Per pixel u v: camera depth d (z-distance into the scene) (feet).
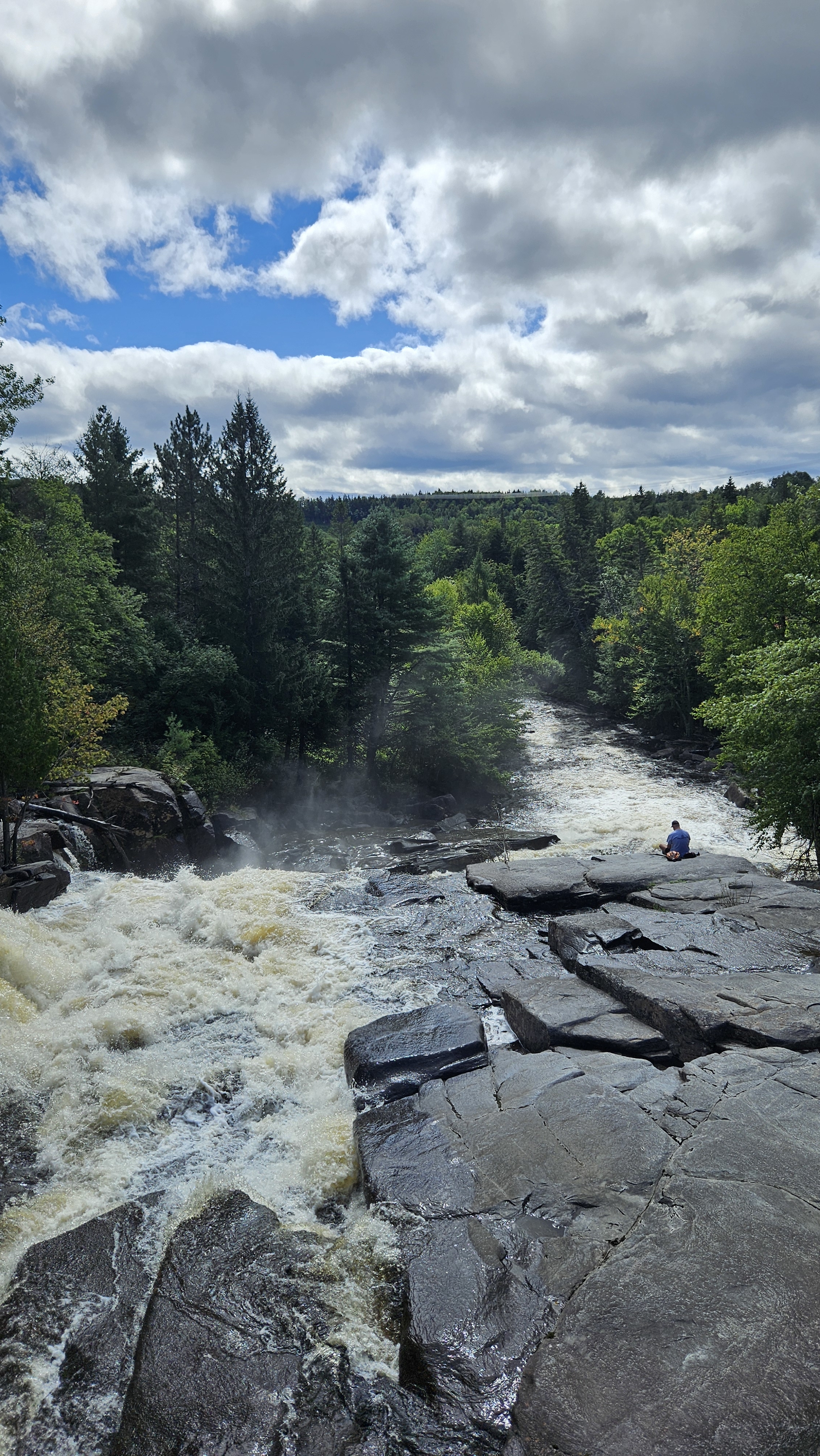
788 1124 23.84
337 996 40.19
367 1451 15.98
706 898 49.93
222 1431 16.62
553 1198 22.12
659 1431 14.61
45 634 81.87
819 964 38.27
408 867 71.82
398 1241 21.53
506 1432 15.83
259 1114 30.81
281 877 61.87
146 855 78.74
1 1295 21.40
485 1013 37.91
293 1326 19.35
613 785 127.85
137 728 115.14
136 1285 21.44
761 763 68.44
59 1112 30.60
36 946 44.78
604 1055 30.96
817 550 102.27
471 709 142.51
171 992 40.50
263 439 132.05
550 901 52.16
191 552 163.02
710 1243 19.16
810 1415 14.62
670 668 172.86
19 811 67.92
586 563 278.05
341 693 134.21
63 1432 17.40
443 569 491.72
